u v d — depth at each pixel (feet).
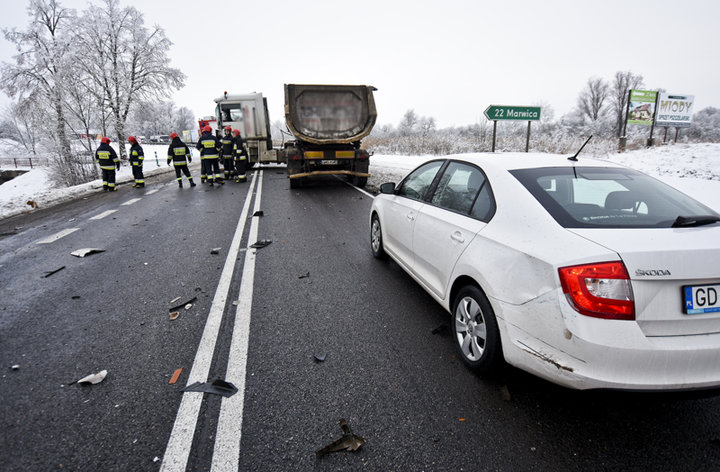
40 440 7.44
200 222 26.53
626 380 6.39
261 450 7.11
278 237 22.11
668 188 9.23
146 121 111.24
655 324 6.47
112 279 16.14
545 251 7.36
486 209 9.63
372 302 13.38
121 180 57.26
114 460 6.93
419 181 14.10
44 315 12.93
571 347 6.68
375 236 17.98
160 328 11.80
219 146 55.52
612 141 76.33
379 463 6.81
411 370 9.49
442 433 7.48
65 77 75.15
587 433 7.45
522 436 7.38
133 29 99.09
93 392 8.84
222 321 12.14
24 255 20.02
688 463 6.73
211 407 8.26
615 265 6.47
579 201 8.48
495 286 8.25
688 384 6.41
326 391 8.73
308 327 11.68
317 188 42.27
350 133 40.68
